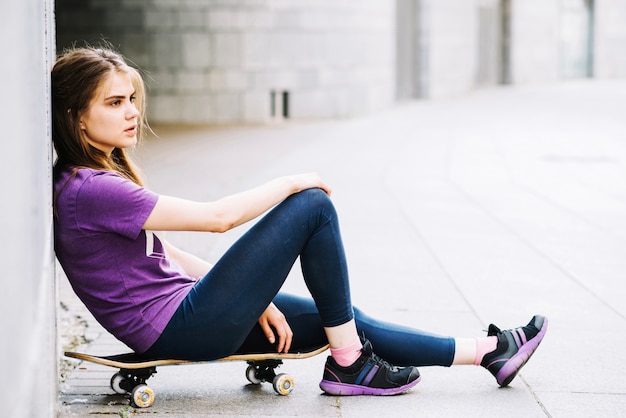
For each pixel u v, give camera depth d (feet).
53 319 11.10
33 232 7.78
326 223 12.53
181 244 24.97
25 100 7.30
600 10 138.82
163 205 11.69
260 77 64.59
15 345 6.42
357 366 13.23
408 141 53.31
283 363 15.06
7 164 6.35
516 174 39.83
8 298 6.24
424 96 91.71
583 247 24.95
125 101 11.97
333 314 12.98
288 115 66.59
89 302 12.12
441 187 35.99
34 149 8.13
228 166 41.29
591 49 139.85
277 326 12.84
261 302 12.25
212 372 14.58
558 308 18.65
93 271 11.92
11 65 6.55
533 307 18.71
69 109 11.75
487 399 13.34
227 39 63.72
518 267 22.47
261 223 12.32
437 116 71.92
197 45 63.46
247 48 64.08
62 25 63.62
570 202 32.65
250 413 12.62
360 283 20.72
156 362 12.30
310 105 66.95
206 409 12.76
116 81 11.83
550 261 23.17
